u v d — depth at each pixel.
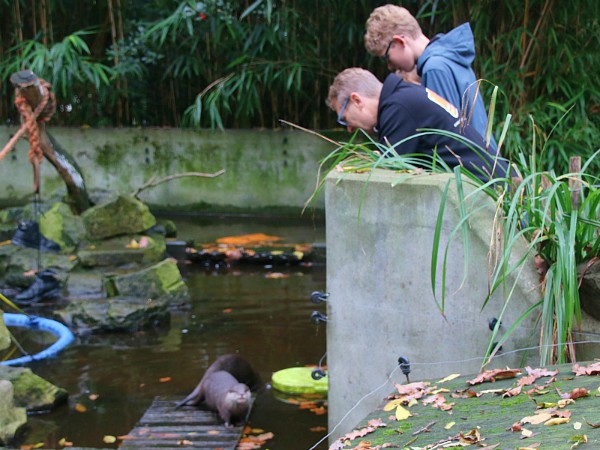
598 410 2.04
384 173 3.32
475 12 7.71
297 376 5.22
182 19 9.86
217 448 4.25
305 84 10.68
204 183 10.91
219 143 10.83
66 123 11.59
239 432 4.47
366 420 2.45
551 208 2.90
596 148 7.68
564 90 7.85
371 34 4.34
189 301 7.07
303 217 10.69
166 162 10.95
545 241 2.94
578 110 7.89
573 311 2.81
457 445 2.00
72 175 7.93
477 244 3.00
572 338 2.88
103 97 11.08
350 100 3.91
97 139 10.98
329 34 10.12
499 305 2.98
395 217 3.20
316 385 5.08
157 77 11.34
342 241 3.38
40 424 4.65
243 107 10.60
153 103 11.52
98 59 10.97
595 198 2.94
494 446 1.93
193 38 10.35
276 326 6.40
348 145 3.49
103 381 5.30
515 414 2.16
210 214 10.92
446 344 3.13
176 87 11.34
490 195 3.01
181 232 9.64
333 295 3.45
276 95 10.84
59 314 6.54
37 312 6.78
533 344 2.90
